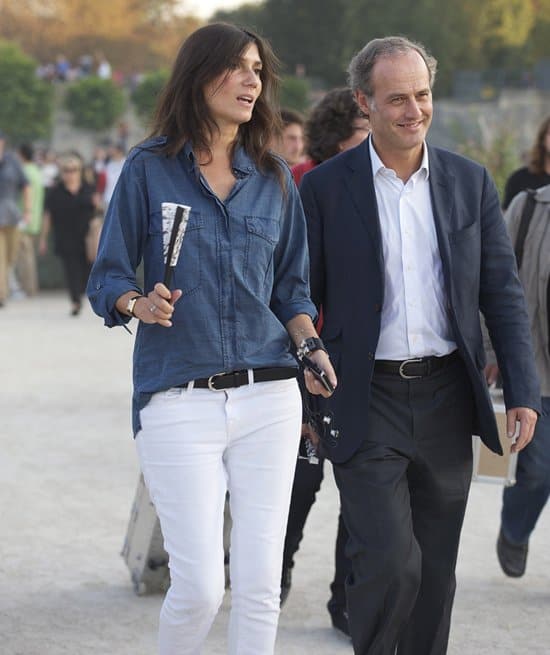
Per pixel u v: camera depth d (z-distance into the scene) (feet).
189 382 17.35
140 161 17.69
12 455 39.22
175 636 17.48
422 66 19.57
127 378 54.70
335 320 19.98
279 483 17.81
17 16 487.20
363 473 19.26
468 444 20.02
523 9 371.97
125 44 495.41
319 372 18.04
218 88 17.54
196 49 17.62
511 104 246.68
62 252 79.82
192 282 17.35
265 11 397.19
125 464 38.04
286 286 18.61
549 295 25.36
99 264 17.51
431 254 19.74
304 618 24.73
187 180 17.67
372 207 19.79
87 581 26.84
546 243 25.43
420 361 19.61
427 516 20.02
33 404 48.16
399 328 19.65
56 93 317.01
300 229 18.63
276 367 17.79
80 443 41.01
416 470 19.84
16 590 26.22
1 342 67.00
